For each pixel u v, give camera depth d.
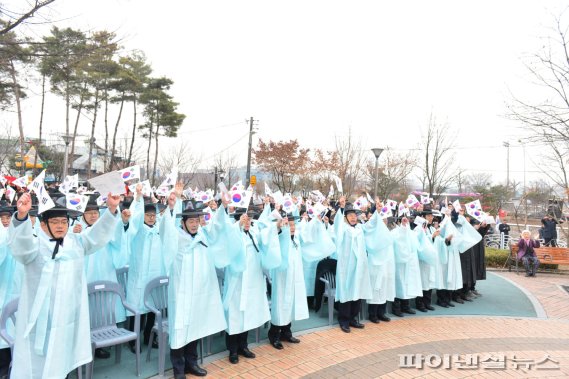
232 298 5.27
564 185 14.58
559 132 8.71
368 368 5.29
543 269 13.62
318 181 27.06
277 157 27.80
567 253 12.64
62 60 6.49
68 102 25.58
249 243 5.49
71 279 3.87
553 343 6.62
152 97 28.00
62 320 3.75
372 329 6.86
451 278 8.48
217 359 5.34
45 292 3.68
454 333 6.88
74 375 4.70
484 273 9.77
